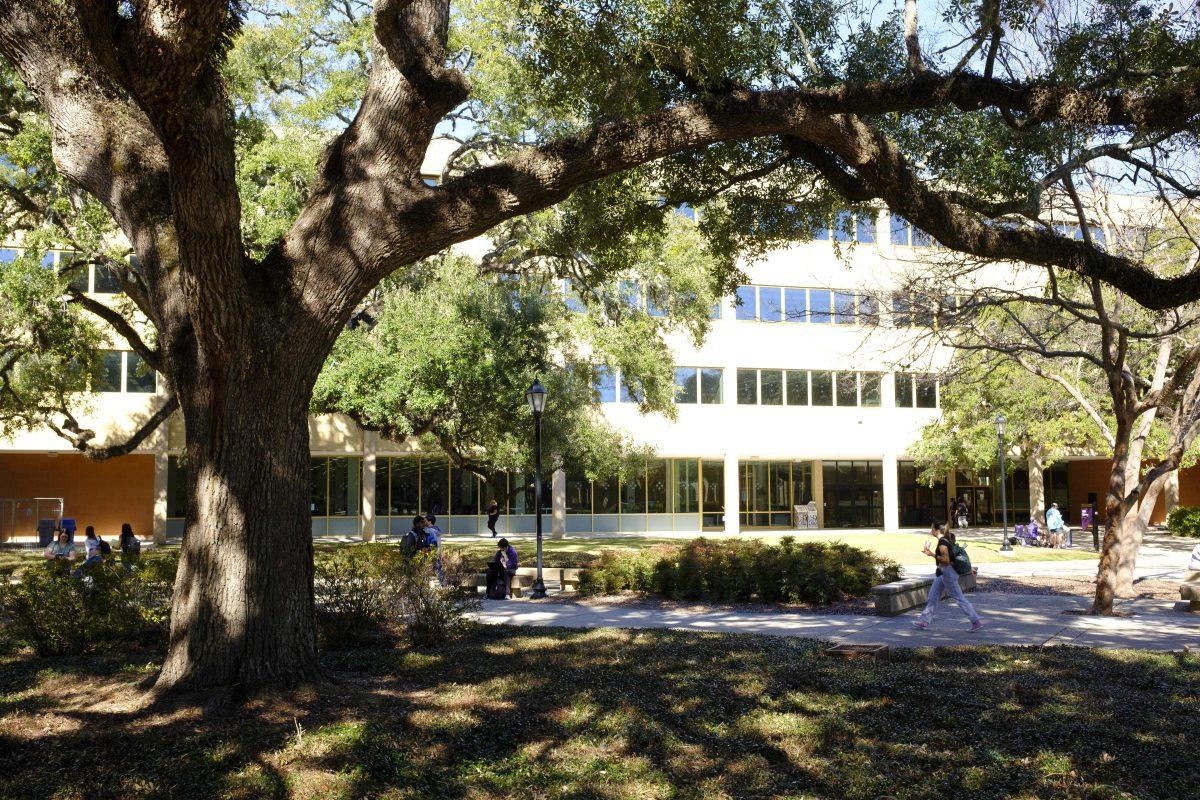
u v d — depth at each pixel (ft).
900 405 139.03
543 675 30.71
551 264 87.40
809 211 43.70
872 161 30.19
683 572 56.65
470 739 23.12
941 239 32.35
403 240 26.58
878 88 29.86
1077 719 25.16
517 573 60.70
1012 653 36.09
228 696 24.90
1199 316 48.01
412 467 129.80
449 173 86.63
